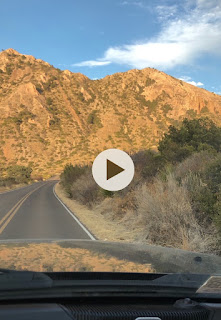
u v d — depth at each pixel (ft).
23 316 6.16
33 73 624.59
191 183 34.71
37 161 409.69
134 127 509.76
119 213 51.67
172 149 57.67
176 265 9.32
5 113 487.20
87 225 46.52
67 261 8.78
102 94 607.78
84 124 515.50
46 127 476.54
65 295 6.66
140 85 623.77
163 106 563.48
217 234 27.35
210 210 29.50
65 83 613.52
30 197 101.45
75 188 90.58
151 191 38.09
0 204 77.41
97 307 6.75
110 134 490.08
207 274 8.35
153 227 32.76
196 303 7.27
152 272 8.11
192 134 67.87
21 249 10.50
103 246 11.96
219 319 7.20
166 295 7.25
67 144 449.89
